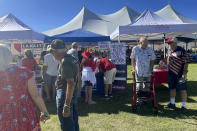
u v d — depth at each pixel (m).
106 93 5.58
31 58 4.89
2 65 1.51
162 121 3.74
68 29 14.73
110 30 14.28
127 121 3.78
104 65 5.45
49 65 5.04
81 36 7.36
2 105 1.46
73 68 2.04
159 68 6.50
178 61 4.16
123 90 6.12
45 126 3.63
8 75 1.51
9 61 1.56
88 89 5.05
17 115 1.50
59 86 2.17
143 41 4.20
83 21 15.55
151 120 3.80
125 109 4.52
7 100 1.47
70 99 2.03
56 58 2.14
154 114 4.12
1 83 1.47
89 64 4.96
